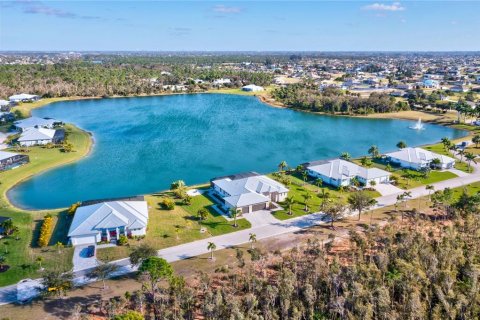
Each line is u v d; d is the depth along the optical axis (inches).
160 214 4284.0
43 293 2827.3
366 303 2623.0
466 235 3639.3
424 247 3282.5
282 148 7573.8
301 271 3065.9
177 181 5177.2
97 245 3654.0
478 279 2955.2
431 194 4884.4
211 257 3442.4
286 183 5241.1
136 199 4439.0
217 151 7268.7
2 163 5836.6
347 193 5004.9
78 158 6683.1
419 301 2645.2
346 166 5487.2
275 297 2758.4
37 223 4109.3
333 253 3481.8
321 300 2792.8
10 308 2760.8
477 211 4003.4
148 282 2957.7
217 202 4672.7
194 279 3090.6
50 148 7047.2
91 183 5585.6
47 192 5221.5
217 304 2608.3
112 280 3117.6
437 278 2938.0
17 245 3627.0
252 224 4104.3
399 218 4227.4
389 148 7706.7
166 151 7204.7
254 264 3294.8
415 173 5782.5
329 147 7716.5
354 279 2866.6
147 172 6077.8
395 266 3026.6
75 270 3248.0
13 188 5324.8
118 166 6333.7
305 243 3678.6
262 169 6294.3
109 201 4192.9
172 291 2807.6
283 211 4419.3
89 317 2642.7
